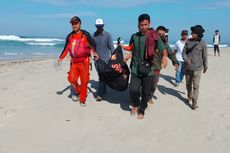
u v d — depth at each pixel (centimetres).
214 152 562
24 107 784
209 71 1436
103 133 633
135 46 691
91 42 776
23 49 3797
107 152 554
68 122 689
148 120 708
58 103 812
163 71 1413
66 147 572
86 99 847
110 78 778
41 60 2078
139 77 701
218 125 691
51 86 1002
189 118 732
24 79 1148
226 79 1220
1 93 919
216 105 841
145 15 678
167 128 666
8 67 1552
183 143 596
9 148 567
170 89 1007
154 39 680
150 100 822
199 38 772
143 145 582
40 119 705
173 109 792
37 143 588
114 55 780
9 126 665
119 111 760
